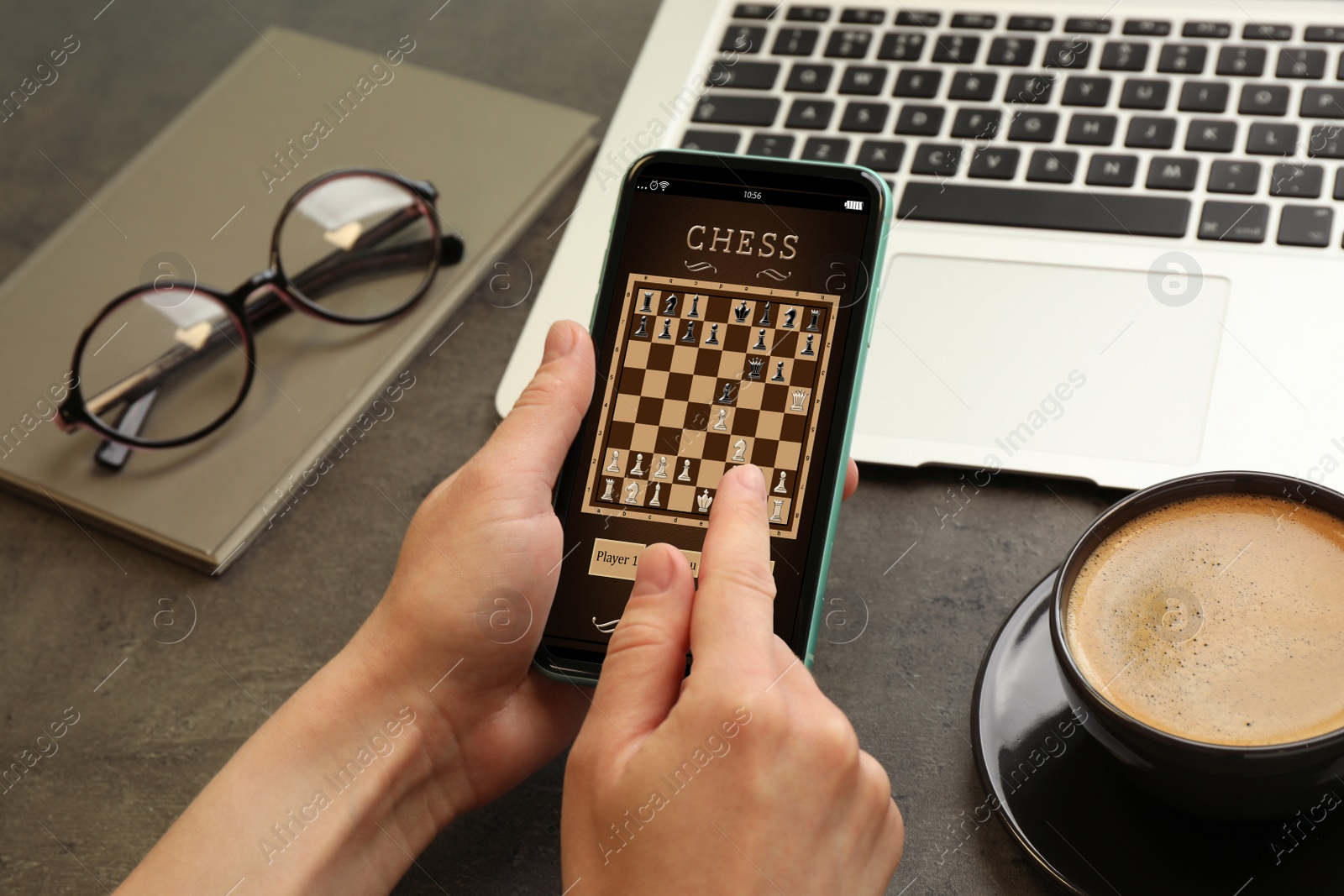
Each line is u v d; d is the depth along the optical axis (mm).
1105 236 739
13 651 752
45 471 773
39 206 860
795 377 697
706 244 707
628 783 634
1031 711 673
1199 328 723
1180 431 712
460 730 699
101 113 887
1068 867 652
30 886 708
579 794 648
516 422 698
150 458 774
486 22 891
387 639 696
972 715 679
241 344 790
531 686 711
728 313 702
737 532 659
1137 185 744
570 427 698
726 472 689
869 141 770
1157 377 719
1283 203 733
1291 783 612
